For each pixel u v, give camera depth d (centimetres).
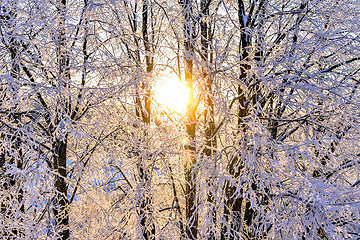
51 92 520
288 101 599
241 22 642
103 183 759
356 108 603
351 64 715
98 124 600
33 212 526
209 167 552
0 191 544
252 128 512
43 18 521
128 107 771
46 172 482
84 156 638
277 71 645
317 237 469
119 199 854
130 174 830
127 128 709
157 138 666
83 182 721
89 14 571
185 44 637
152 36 742
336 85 584
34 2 546
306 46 616
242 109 629
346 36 614
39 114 556
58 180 592
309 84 577
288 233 513
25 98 542
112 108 671
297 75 569
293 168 511
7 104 498
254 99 645
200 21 679
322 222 456
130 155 754
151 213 650
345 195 505
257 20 649
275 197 530
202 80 618
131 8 695
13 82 474
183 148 643
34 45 553
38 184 441
